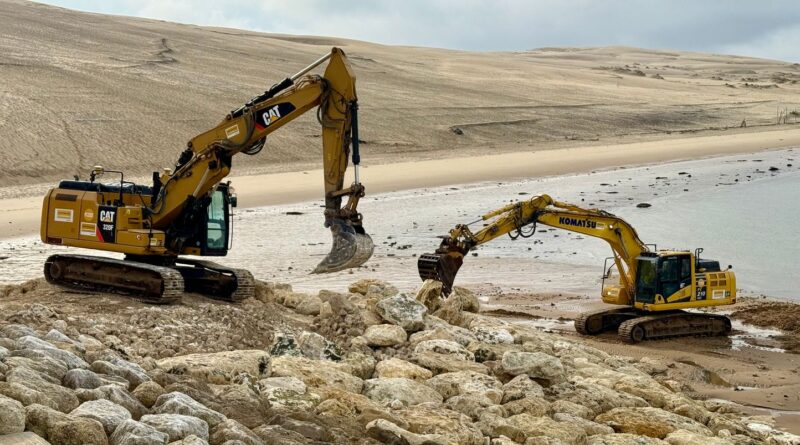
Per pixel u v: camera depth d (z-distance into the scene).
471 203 52.38
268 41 170.62
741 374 20.81
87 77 96.06
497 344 17.27
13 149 67.38
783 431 15.80
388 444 10.20
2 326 11.78
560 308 28.78
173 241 17.80
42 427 7.76
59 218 17.97
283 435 9.19
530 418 12.02
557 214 25.33
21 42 112.81
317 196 55.88
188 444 8.06
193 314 15.97
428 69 155.62
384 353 15.71
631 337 23.94
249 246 39.50
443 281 24.20
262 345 15.57
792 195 54.75
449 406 12.51
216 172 17.44
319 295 19.03
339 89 16.44
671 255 24.94
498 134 103.00
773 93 165.12
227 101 97.56
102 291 17.38
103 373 10.07
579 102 132.38
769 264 36.34
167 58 120.75
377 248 39.75
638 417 13.16
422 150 89.00
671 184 59.94
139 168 69.44
